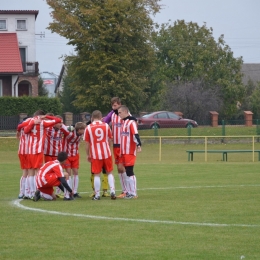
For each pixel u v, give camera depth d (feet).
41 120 123.75
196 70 623.36
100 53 428.56
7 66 487.61
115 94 437.58
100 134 119.55
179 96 553.23
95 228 86.12
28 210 104.88
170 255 69.10
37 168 124.26
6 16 575.38
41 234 81.76
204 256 68.59
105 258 67.67
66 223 90.53
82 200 121.08
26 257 68.28
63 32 431.02
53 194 121.49
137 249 72.23
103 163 121.39
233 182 164.45
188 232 82.94
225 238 78.69
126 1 427.74
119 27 425.69
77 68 437.99
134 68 455.22
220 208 106.63
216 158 299.58
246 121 418.92
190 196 127.65
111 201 118.11
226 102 633.61
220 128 388.98
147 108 627.46
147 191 139.85
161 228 86.02
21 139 125.59
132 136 122.21
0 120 395.75
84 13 424.46
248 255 69.26
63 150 128.16
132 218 94.99
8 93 495.00
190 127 373.81
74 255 69.21
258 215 98.02
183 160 282.56
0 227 87.30
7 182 167.73
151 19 443.73
